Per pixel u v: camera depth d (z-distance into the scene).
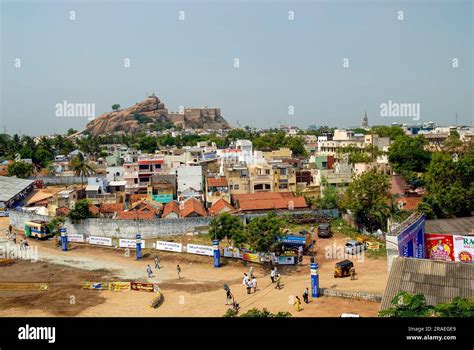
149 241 75.31
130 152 183.62
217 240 63.12
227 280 56.91
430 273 34.88
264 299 47.75
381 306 33.25
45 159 180.88
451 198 71.25
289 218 82.12
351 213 79.44
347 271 53.47
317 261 62.16
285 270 59.53
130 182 109.25
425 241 55.09
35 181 129.38
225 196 91.88
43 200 108.19
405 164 115.00
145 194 102.81
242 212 84.81
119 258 69.19
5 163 165.75
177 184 101.88
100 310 47.41
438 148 147.88
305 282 53.22
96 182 107.75
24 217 89.56
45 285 55.44
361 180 75.94
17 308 48.72
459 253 52.88
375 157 132.75
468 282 33.41
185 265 64.50
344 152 139.50
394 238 43.88
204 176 104.06
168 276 59.72
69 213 81.62
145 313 46.12
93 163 161.38
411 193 97.12
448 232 57.72
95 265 65.62
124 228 79.19
